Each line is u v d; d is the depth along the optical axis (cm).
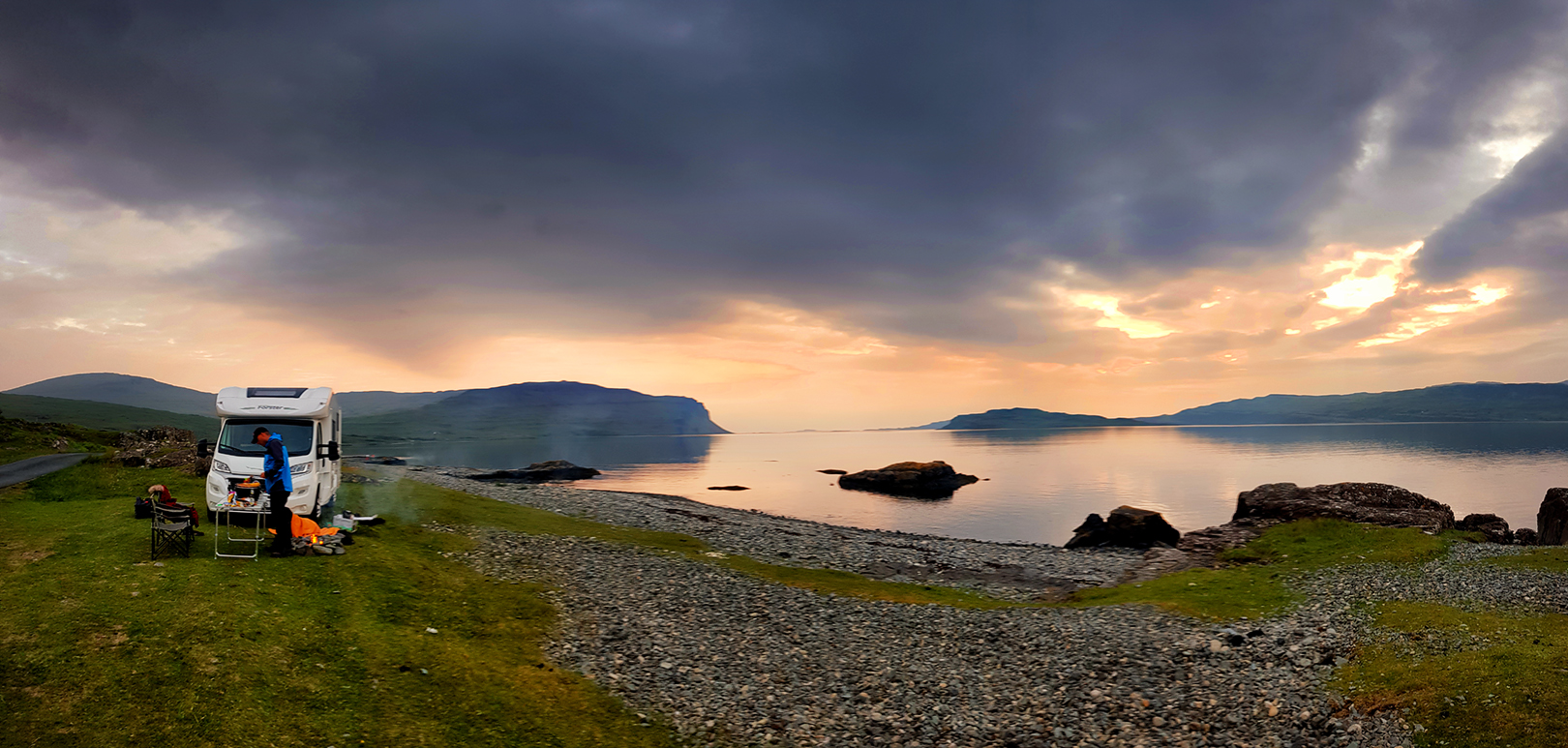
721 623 2122
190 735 1164
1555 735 1213
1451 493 8138
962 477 10675
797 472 13738
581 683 1617
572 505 4222
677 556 2933
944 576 3275
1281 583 2552
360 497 3450
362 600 1848
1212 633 2022
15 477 3098
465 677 1530
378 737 1258
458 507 3409
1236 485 9844
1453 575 2398
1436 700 1389
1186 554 3325
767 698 1630
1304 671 1695
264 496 2267
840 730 1495
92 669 1291
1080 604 2580
